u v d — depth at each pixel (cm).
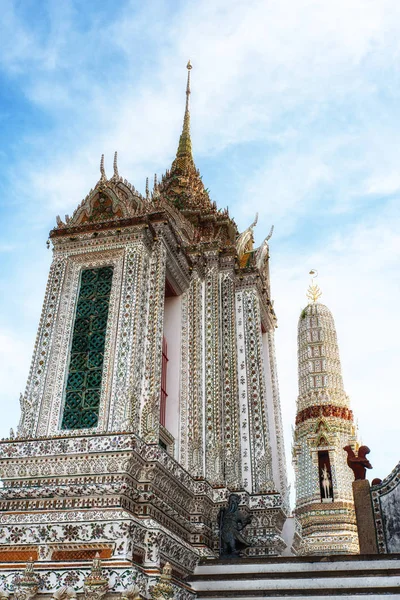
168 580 1136
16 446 1480
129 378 1570
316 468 5503
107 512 1241
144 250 1809
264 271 2883
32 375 1656
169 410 1964
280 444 2497
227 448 2086
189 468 1834
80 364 1655
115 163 2034
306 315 6662
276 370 2681
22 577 1114
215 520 1828
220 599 1329
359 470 1844
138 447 1428
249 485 2072
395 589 1256
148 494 1395
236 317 2427
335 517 5022
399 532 1714
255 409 2212
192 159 3347
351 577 1330
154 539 1263
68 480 1399
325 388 6041
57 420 1573
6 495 1392
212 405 2061
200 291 2309
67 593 1103
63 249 1873
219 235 2733
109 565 1130
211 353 2180
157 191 2009
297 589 1306
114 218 1856
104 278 1795
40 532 1237
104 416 1533
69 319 1741
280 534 2070
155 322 1711
